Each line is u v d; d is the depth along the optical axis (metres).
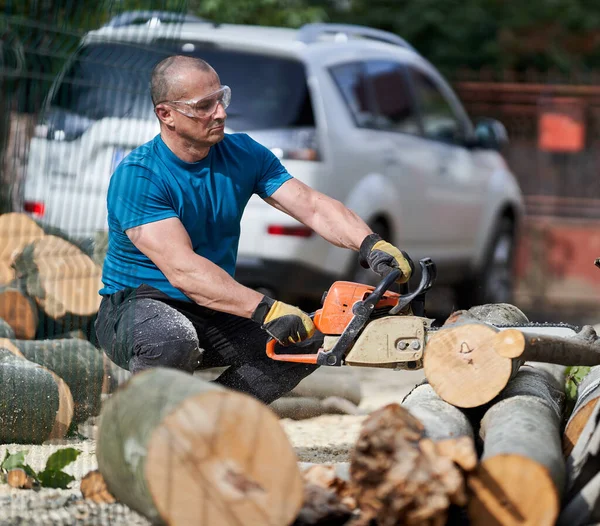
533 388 6.13
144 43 7.73
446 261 15.12
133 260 7.18
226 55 12.02
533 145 22.98
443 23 30.73
